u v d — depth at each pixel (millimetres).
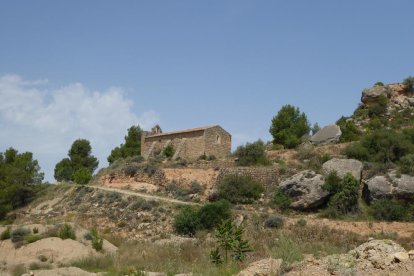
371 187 43250
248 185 50812
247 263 20531
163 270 23688
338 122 75438
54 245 39438
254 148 60188
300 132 68812
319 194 44625
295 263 14508
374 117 71562
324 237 34719
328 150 58031
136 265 27797
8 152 83188
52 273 27172
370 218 41219
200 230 43312
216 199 52000
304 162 56156
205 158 68438
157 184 60875
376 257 13125
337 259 13609
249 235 35406
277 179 51688
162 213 50094
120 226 50219
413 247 30688
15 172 70125
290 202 46219
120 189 62750
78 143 98938
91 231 42375
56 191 69188
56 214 59281
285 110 71250
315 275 12836
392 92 78500
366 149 53406
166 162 68125
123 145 94562
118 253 34438
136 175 63719
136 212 51906
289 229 39062
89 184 69250
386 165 47500
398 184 42031
